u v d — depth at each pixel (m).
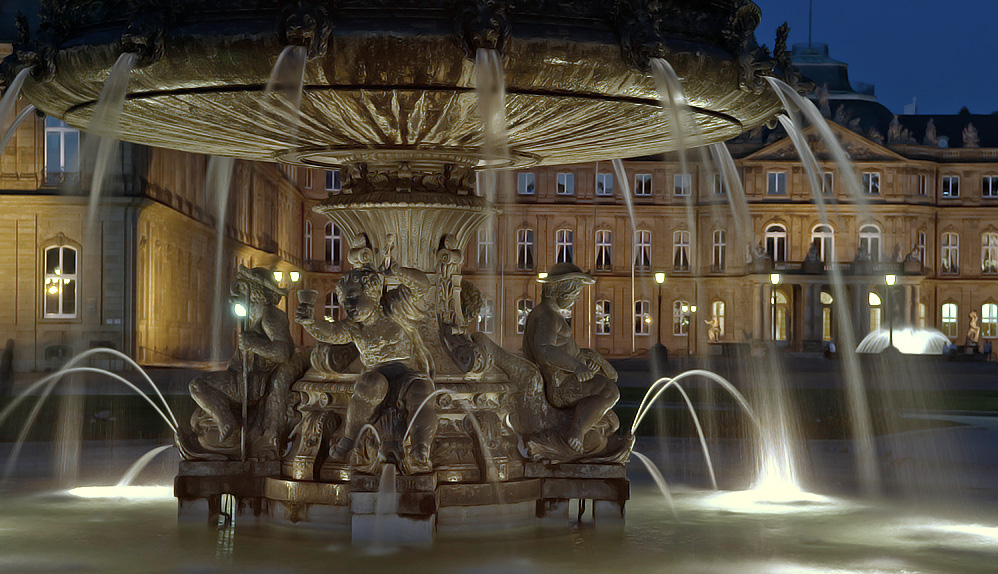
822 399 28.20
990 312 82.94
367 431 6.86
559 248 82.06
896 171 81.12
